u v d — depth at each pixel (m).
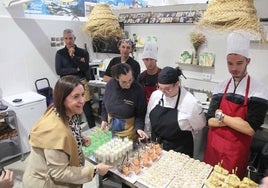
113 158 1.51
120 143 1.63
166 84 1.64
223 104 1.66
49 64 3.84
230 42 1.54
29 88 3.63
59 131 1.22
